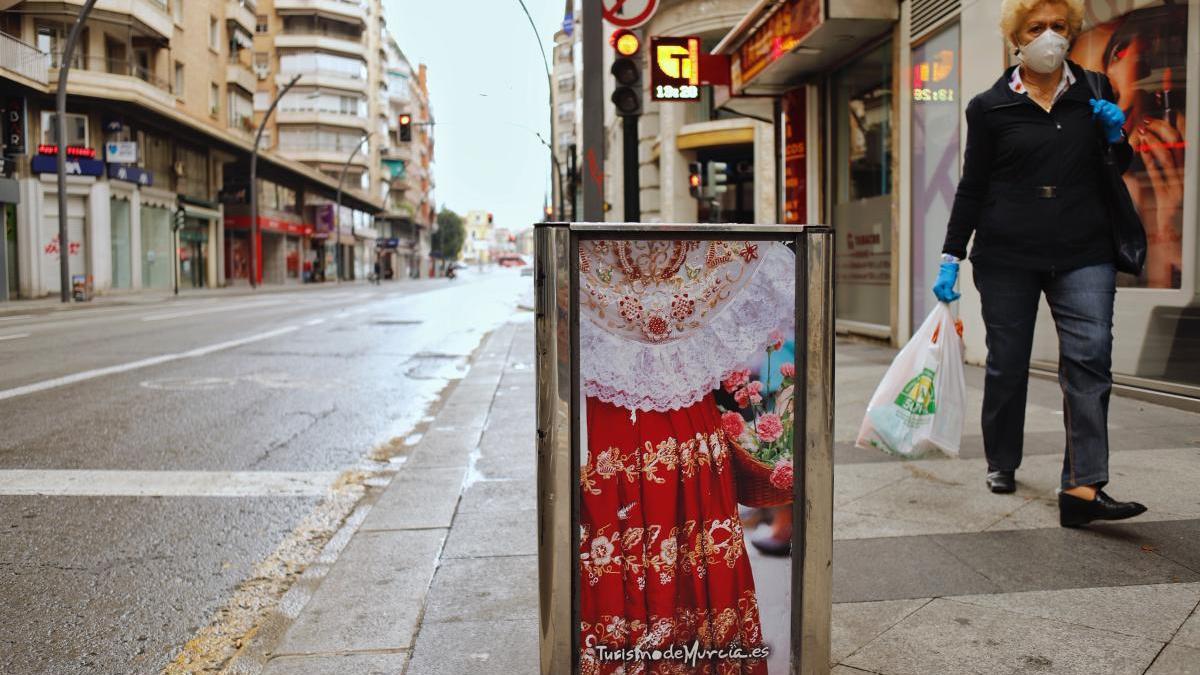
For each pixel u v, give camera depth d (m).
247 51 45.47
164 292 34.41
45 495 4.40
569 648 1.83
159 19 32.81
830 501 1.90
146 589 3.18
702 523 1.90
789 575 1.93
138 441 5.73
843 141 12.09
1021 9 3.28
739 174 25.27
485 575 3.06
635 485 1.87
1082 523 3.23
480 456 4.96
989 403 3.69
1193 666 2.21
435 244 137.25
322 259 62.62
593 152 7.88
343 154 67.31
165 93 32.72
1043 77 3.39
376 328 15.73
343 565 3.21
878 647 2.36
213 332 14.27
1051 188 3.32
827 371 1.87
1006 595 2.68
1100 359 3.19
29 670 2.53
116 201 31.59
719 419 1.89
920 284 9.20
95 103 29.91
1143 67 5.79
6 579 3.26
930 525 3.35
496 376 8.48
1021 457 3.74
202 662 2.59
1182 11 5.44
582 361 1.84
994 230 3.47
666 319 1.86
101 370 9.12
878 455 4.51
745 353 1.89
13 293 27.67
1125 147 3.25
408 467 4.72
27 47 26.78
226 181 42.88
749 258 1.88
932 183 8.85
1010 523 3.34
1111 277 3.28
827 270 1.87
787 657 1.94
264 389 8.09
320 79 65.31
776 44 11.62
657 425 1.87
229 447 5.61
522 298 31.14
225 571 3.37
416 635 2.59
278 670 2.38
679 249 1.86
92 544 3.67
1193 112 5.33
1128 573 2.81
